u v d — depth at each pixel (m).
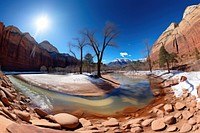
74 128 6.46
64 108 10.00
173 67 44.16
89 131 6.02
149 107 11.37
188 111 8.30
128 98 14.34
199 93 10.38
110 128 7.04
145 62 75.94
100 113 9.97
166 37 106.44
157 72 38.91
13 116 4.68
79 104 11.34
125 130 6.93
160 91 16.28
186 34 78.75
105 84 21.22
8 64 51.53
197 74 17.08
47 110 9.13
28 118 5.21
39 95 11.70
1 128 2.80
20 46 59.94
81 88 16.89
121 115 9.76
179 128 6.55
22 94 10.61
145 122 7.62
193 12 82.44
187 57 62.47
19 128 3.04
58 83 17.89
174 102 11.01
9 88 10.05
